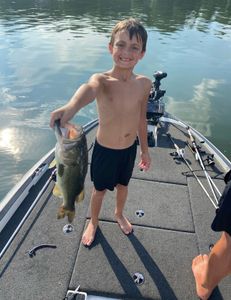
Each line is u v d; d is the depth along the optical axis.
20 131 7.82
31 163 6.71
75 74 11.41
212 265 2.73
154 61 13.25
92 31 17.06
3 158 6.83
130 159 3.26
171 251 3.45
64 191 2.28
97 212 3.46
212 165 4.90
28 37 15.42
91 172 3.30
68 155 2.11
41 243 3.38
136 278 3.12
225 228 2.55
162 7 25.02
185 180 4.58
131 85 2.92
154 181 4.52
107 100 2.84
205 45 15.83
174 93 10.31
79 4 23.91
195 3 27.67
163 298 2.97
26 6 22.34
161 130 5.88
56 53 13.46
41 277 3.05
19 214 3.71
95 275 3.12
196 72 12.19
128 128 3.04
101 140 3.09
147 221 3.82
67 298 2.88
